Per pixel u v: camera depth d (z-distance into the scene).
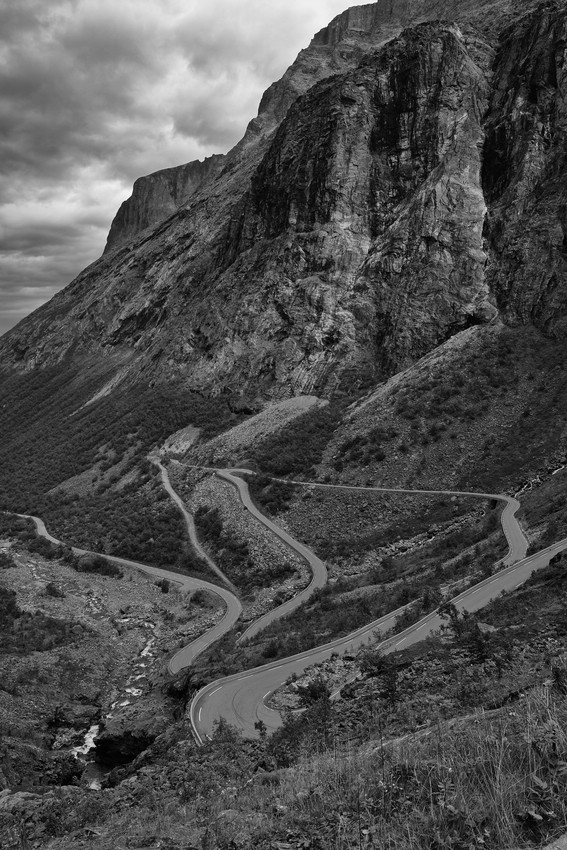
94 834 12.48
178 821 11.30
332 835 7.04
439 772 7.28
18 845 13.36
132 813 13.90
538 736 7.04
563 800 5.89
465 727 9.97
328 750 14.73
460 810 6.23
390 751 9.50
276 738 18.48
